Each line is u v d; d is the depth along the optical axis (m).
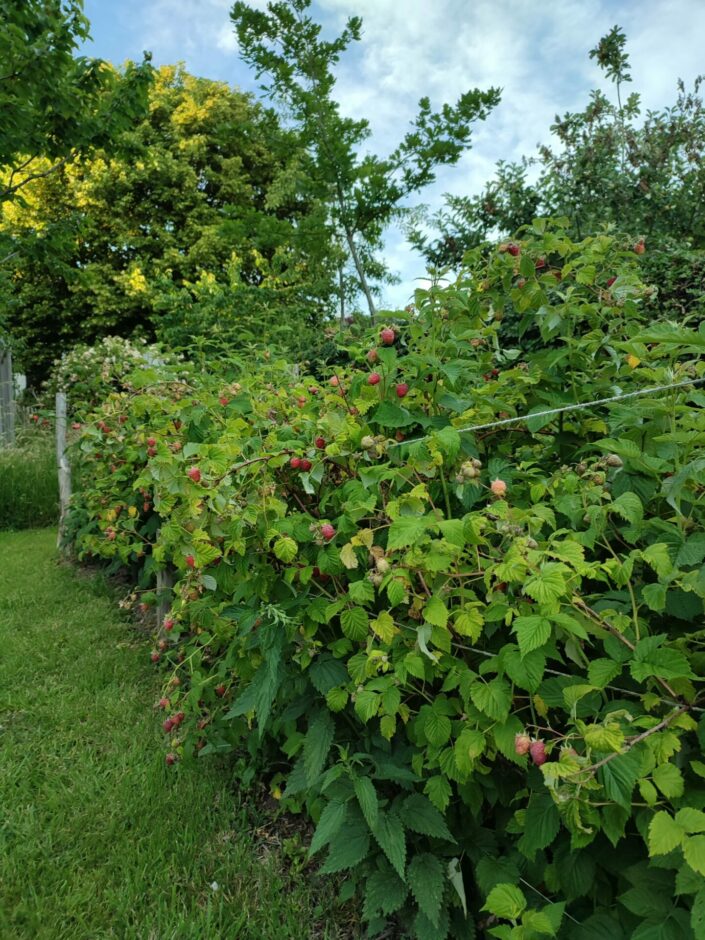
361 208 7.59
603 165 6.40
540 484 1.65
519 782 1.48
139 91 7.31
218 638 2.33
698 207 6.13
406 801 1.56
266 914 1.82
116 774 2.46
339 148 7.29
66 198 17.56
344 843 1.55
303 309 8.55
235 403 2.39
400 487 1.67
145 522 4.30
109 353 5.83
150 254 18.50
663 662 1.13
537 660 1.24
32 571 5.61
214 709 2.41
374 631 1.52
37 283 18.03
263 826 2.24
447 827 1.53
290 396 2.43
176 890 1.94
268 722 2.16
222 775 2.49
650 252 5.24
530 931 1.09
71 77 6.96
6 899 1.90
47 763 2.59
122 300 18.00
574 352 2.04
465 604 1.38
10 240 7.50
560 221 2.09
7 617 4.30
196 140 18.58
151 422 2.44
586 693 1.21
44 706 3.04
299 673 1.93
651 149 6.41
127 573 5.22
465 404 1.85
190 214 18.67
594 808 1.14
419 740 1.53
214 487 1.74
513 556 1.29
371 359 1.82
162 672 3.38
